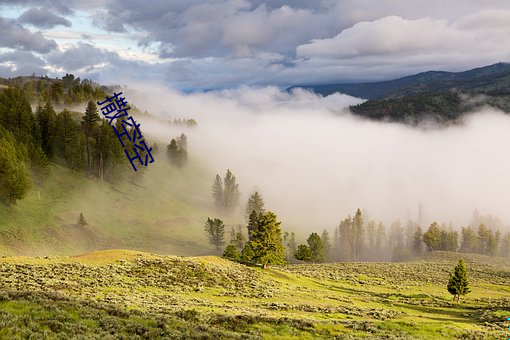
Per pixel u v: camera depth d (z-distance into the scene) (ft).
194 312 102.58
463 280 218.38
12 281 126.21
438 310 187.42
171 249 451.53
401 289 267.18
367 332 98.94
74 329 68.90
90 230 404.98
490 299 228.43
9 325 65.26
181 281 174.50
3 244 311.68
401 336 96.43
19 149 431.84
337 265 372.58
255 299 164.25
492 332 111.96
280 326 95.66
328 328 98.32
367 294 234.17
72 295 115.34
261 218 256.73
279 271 261.44
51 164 517.96
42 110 572.92
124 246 416.26
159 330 76.48
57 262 170.81
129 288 147.13
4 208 357.41
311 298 184.75
